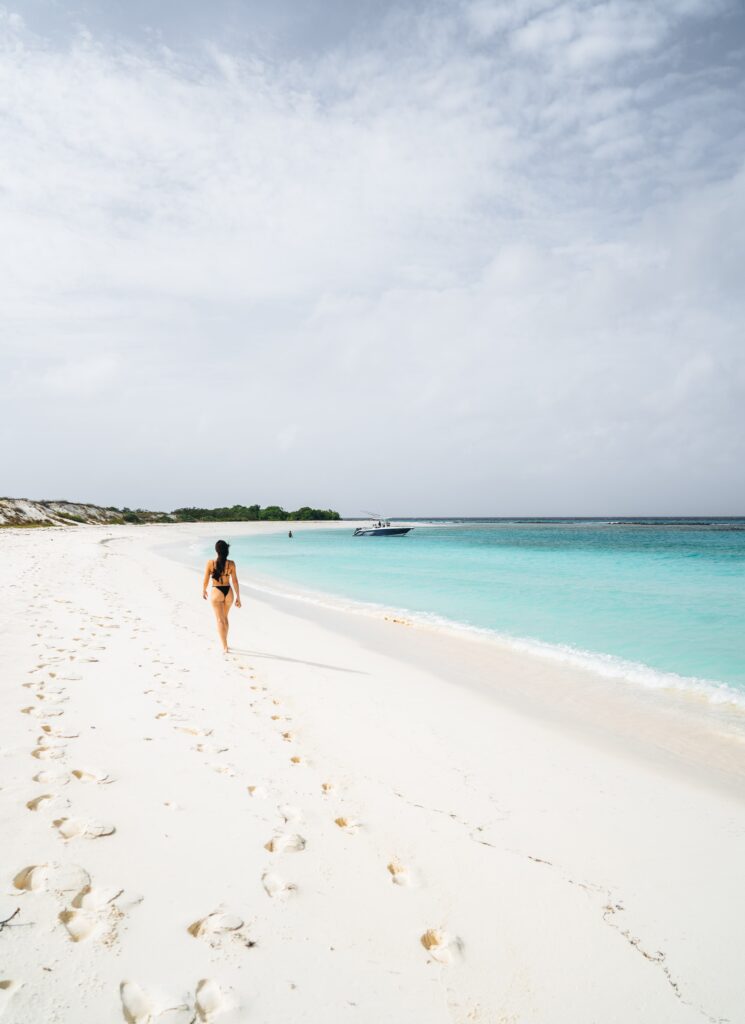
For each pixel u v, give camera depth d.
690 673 9.01
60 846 3.17
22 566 19.19
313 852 3.48
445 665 9.31
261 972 2.42
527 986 2.55
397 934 2.81
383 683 8.01
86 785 3.95
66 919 2.58
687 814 4.45
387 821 4.02
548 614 14.27
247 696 6.80
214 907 2.82
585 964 2.72
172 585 18.70
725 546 46.03
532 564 29.00
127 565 24.72
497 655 10.09
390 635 11.66
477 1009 2.38
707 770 5.40
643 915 3.14
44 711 5.32
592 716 6.96
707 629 12.45
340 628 12.33
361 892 3.13
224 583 9.23
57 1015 2.04
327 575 24.06
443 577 22.94
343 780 4.67
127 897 2.80
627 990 2.58
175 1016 2.12
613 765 5.43
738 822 4.35
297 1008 2.26
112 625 10.19
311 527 114.94
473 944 2.80
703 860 3.77
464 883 3.32
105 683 6.49
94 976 2.26
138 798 3.86
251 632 11.30
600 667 9.34
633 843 3.95
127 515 101.50
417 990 2.45
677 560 31.09
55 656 7.42
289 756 5.05
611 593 18.06
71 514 82.50
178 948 2.49
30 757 4.28
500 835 3.94
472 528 119.25
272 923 2.76
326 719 6.26
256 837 3.55
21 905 2.63
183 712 5.83
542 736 6.15
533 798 4.60
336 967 2.52
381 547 46.19
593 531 96.38
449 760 5.30
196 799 3.95
